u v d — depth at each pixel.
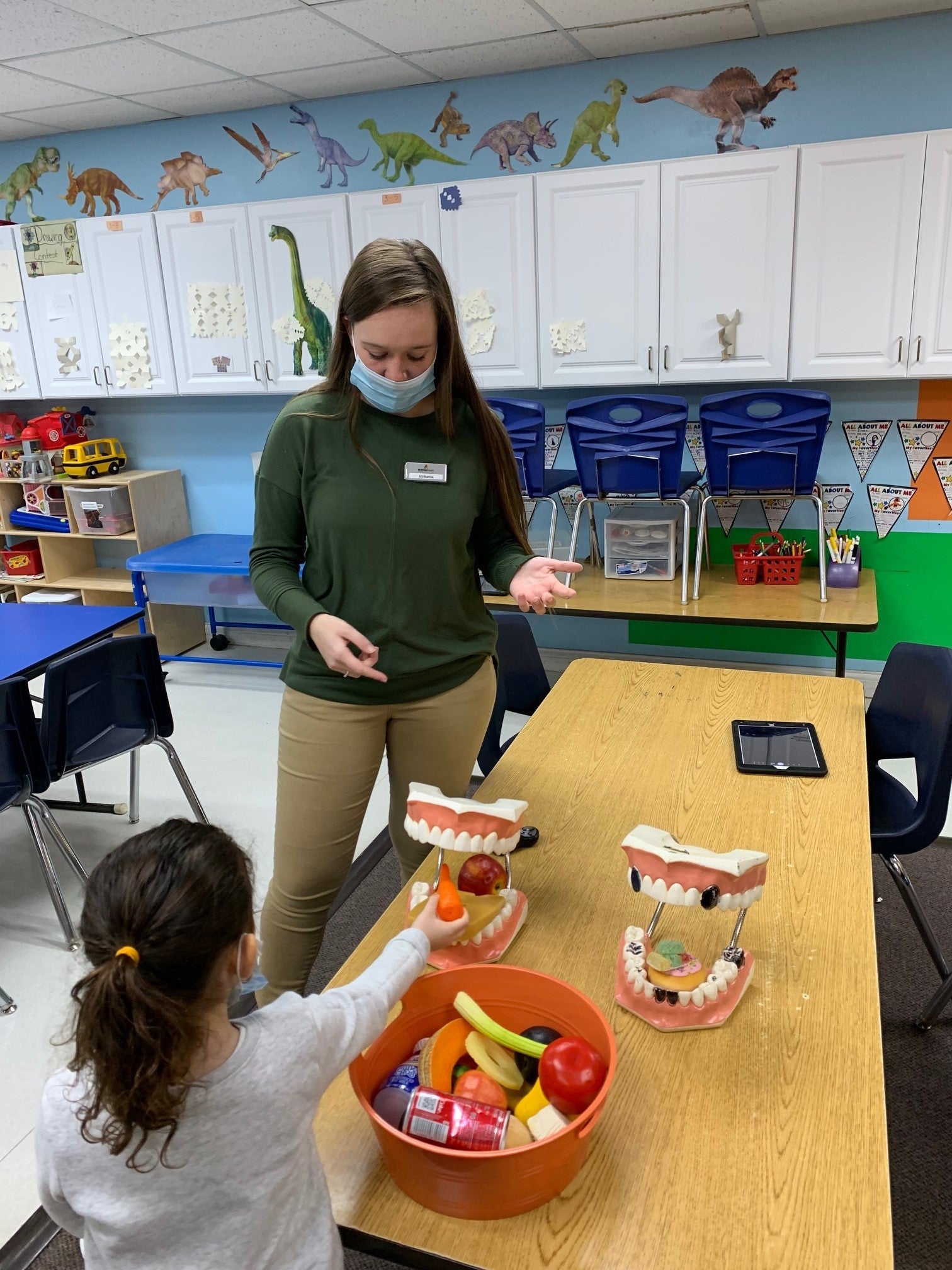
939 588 3.72
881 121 3.35
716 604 3.37
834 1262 0.78
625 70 3.57
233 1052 0.78
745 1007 1.08
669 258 3.39
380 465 1.44
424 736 1.57
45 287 4.33
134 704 2.68
